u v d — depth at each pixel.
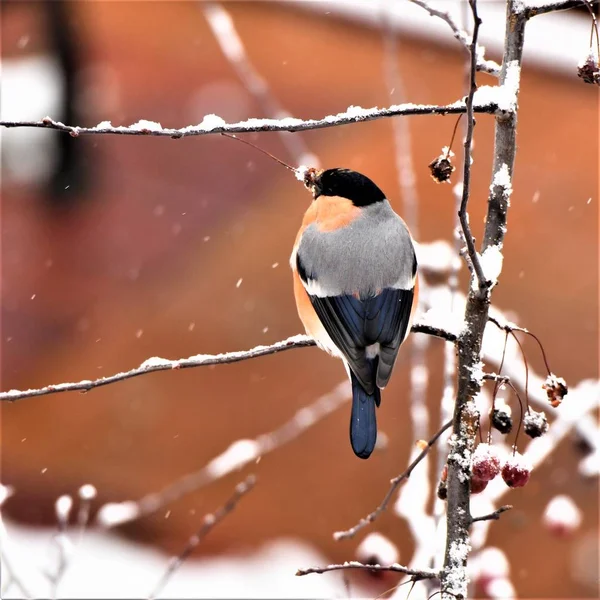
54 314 17.50
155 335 16.23
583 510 11.88
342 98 20.41
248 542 12.50
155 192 20.16
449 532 4.79
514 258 15.82
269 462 13.69
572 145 18.31
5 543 6.79
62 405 15.20
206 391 14.98
